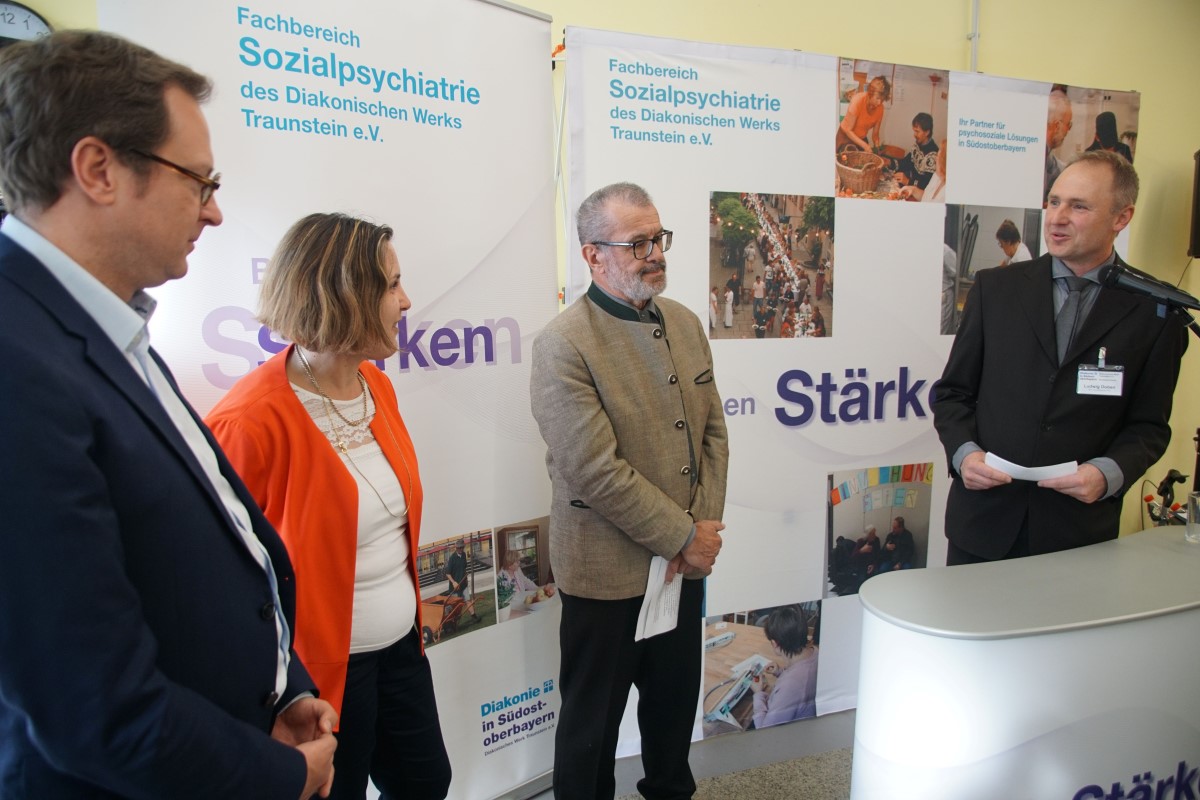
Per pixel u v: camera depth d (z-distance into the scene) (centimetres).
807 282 206
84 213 61
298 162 134
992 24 261
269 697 75
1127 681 119
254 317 119
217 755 60
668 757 160
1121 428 165
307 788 70
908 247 216
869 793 124
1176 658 122
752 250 198
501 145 160
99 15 115
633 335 144
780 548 214
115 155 61
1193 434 313
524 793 183
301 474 111
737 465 206
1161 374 159
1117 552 148
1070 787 120
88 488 54
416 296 151
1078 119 232
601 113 178
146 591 62
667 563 145
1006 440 166
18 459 51
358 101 140
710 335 198
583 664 147
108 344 63
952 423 175
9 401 51
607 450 134
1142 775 125
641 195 142
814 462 214
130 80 61
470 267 158
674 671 156
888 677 119
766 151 196
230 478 82
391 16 142
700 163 189
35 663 52
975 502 171
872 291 214
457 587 165
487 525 168
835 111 202
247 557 73
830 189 204
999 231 227
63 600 52
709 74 187
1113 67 283
